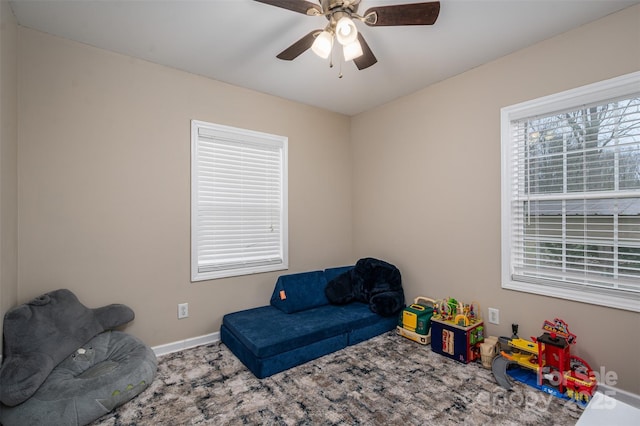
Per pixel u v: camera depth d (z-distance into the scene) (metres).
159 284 2.53
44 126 2.08
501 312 2.46
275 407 1.82
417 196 3.10
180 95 2.63
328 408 1.81
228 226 2.94
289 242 3.32
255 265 3.07
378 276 3.18
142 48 2.29
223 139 2.88
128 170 2.40
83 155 2.22
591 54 2.00
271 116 3.18
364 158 3.71
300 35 2.13
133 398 1.90
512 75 2.38
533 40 2.21
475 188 2.62
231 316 2.77
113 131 2.33
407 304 3.19
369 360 2.39
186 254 2.66
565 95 2.11
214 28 2.05
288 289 2.96
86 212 2.23
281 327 2.48
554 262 2.24
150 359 2.10
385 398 1.91
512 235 2.43
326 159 3.65
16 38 1.94
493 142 2.50
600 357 1.97
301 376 2.16
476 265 2.62
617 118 1.95
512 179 2.42
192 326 2.69
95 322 2.14
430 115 2.97
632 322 1.86
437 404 1.84
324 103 3.43
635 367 1.85
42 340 1.81
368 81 2.87
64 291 2.08
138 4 1.80
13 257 1.90
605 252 2.02
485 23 2.00
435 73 2.71
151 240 2.50
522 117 2.34
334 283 3.20
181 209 2.64
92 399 1.69
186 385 2.05
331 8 1.60
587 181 2.08
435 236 2.94
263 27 2.04
